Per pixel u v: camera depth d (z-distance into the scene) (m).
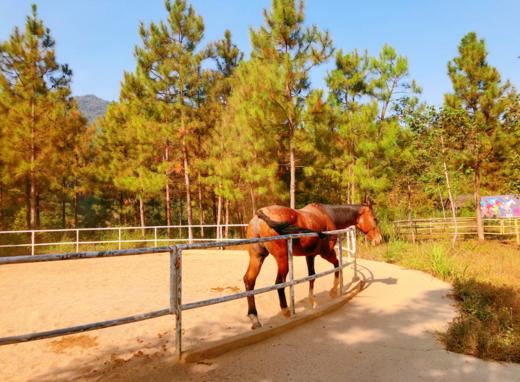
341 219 7.61
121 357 4.29
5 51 20.20
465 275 9.16
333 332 5.03
